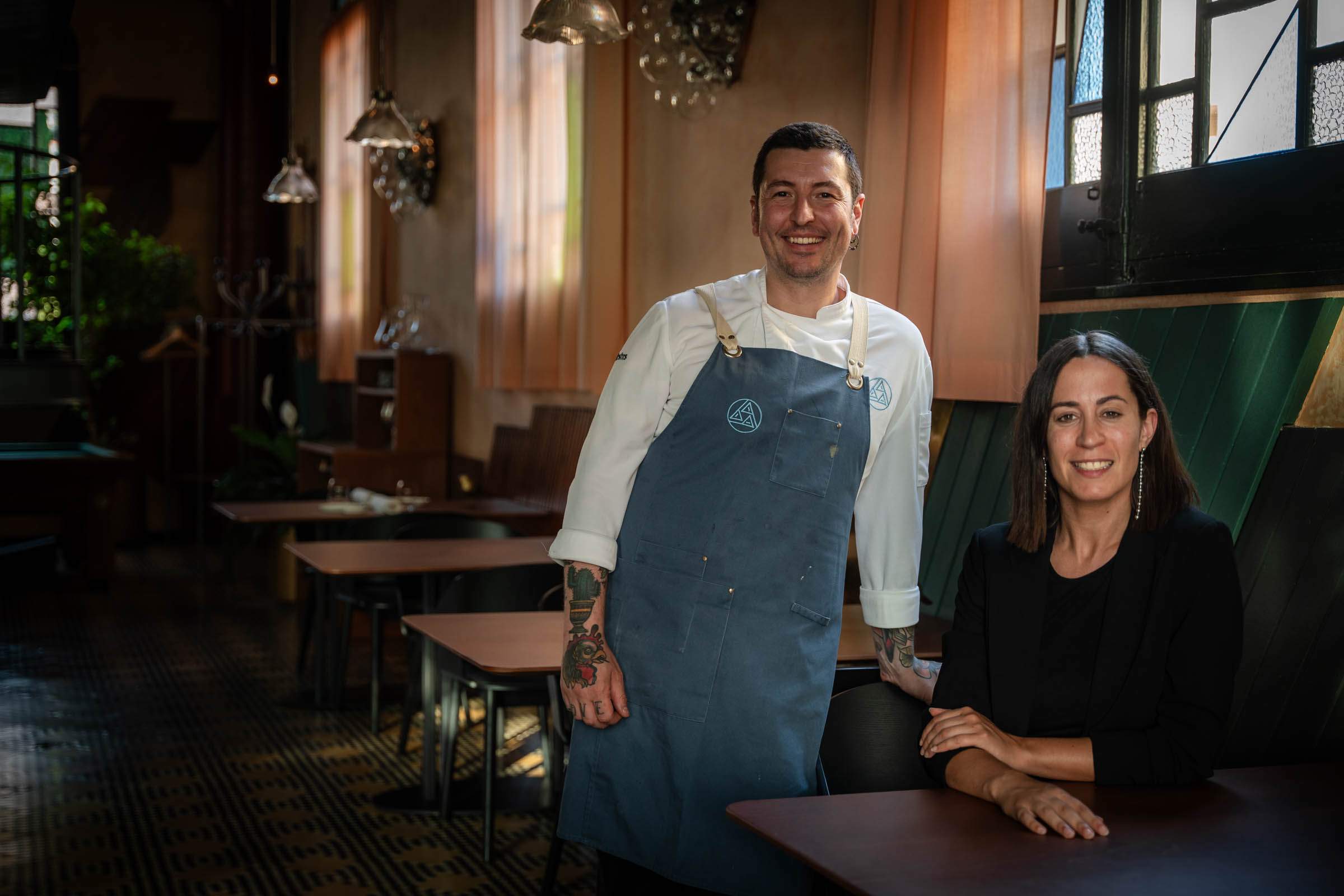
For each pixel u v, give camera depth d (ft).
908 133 12.31
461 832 13.43
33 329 34.58
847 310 7.70
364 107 31.45
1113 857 5.38
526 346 22.13
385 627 24.23
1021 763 6.46
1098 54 10.96
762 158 7.52
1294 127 9.04
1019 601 6.93
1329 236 8.64
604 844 7.53
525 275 22.57
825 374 7.45
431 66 28.48
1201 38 9.82
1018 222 11.23
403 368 27.09
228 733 17.44
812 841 5.58
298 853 12.78
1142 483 6.88
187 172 41.01
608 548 7.42
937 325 11.93
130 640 24.09
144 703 19.15
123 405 38.60
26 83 23.50
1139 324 10.28
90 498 29.68
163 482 39.11
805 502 7.35
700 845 7.30
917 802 6.20
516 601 13.55
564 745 12.68
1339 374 8.48
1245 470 8.89
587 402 21.20
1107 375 6.79
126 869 12.35
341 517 20.34
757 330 7.55
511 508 21.50
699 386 7.42
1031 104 11.07
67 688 20.13
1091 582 6.84
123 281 36.55
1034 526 7.00
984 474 11.80
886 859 5.34
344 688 19.51
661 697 7.31
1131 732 6.51
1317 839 5.63
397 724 18.01
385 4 30.91
